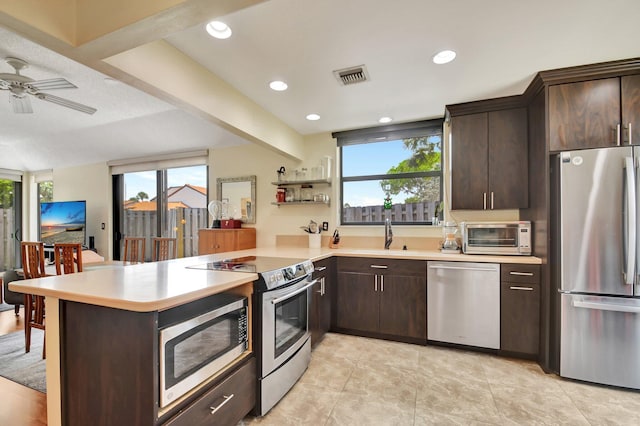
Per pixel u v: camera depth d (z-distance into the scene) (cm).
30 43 206
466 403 192
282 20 170
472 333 268
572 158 220
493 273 262
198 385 137
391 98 283
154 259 365
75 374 134
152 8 131
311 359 254
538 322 249
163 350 119
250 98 280
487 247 281
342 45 196
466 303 270
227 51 201
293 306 218
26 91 243
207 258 262
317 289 273
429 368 239
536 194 260
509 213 310
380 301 300
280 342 198
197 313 142
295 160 400
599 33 184
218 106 236
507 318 258
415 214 361
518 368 240
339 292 316
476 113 294
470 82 251
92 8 143
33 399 198
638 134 219
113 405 124
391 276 296
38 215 618
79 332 133
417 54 208
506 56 211
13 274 309
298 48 199
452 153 302
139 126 404
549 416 180
